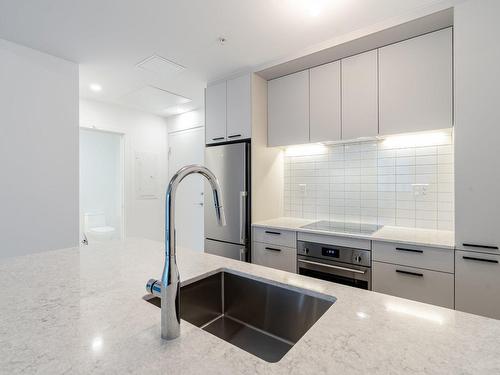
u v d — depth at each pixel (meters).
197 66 2.56
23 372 0.52
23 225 2.15
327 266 2.07
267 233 2.46
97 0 1.63
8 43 2.08
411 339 0.63
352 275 1.97
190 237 4.08
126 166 3.87
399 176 2.30
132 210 3.94
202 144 3.90
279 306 1.02
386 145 2.37
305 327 0.94
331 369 0.52
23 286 0.98
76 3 1.65
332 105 2.32
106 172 4.85
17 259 1.32
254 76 2.63
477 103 1.55
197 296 1.10
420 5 1.70
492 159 1.52
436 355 0.57
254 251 2.57
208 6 1.70
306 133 2.49
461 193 1.59
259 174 2.68
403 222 2.28
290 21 1.87
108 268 1.19
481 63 1.54
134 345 0.61
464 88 1.58
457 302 1.61
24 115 2.16
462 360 0.55
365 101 2.14
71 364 0.54
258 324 1.08
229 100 2.78
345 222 2.57
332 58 2.29
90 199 4.81
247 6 1.71
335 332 0.66
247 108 2.63
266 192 2.76
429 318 0.73
